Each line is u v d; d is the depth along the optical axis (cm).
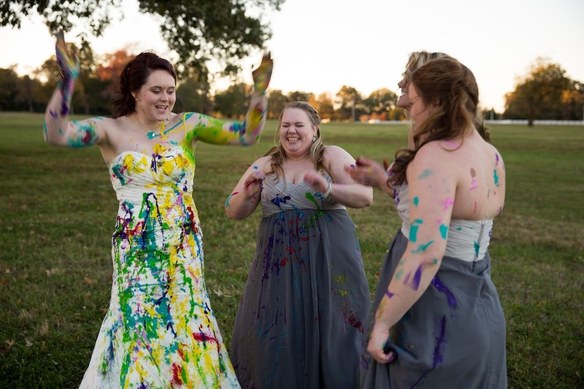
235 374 304
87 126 278
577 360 389
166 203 289
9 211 874
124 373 278
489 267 221
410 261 198
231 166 1709
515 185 1450
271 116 5812
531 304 494
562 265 643
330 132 4441
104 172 1458
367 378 228
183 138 300
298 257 308
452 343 206
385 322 203
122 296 285
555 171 1834
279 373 308
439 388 207
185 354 285
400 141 3341
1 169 1466
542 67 7212
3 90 7969
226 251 639
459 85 205
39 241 674
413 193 203
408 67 246
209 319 297
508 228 858
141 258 285
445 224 197
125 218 287
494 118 9256
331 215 316
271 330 308
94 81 6406
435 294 208
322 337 307
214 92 7062
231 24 1569
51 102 259
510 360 387
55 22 1337
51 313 446
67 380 352
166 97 288
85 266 574
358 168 234
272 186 313
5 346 390
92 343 398
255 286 316
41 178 1310
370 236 741
